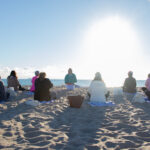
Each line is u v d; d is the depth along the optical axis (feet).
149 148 8.52
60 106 18.03
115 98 24.64
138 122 12.82
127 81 28.63
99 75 20.45
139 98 21.17
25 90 29.09
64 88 35.60
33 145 8.85
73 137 9.98
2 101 19.39
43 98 19.99
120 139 9.71
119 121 13.09
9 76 27.25
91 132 10.85
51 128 11.39
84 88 38.19
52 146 8.70
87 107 18.08
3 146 8.61
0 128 11.00
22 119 12.95
